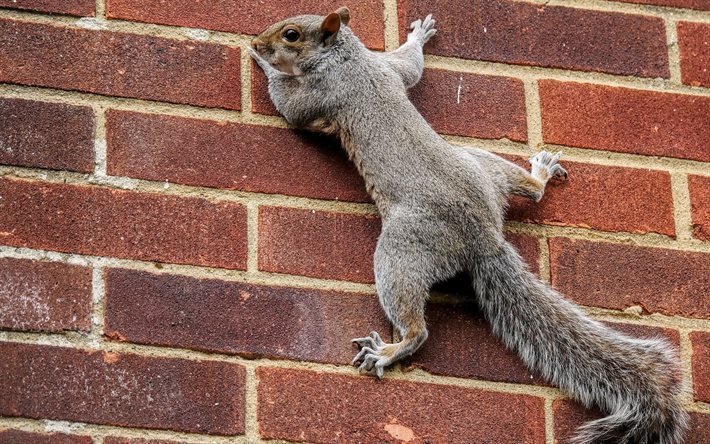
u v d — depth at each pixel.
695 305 4.22
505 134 4.42
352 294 4.04
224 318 3.89
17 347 3.72
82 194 3.98
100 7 4.27
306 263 4.04
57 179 3.99
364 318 4.01
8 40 4.16
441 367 3.97
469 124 4.41
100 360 3.75
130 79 4.20
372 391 3.87
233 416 3.76
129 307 3.85
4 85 4.09
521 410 3.95
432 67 4.48
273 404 3.80
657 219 4.34
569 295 4.19
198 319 3.88
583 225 4.30
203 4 4.39
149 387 3.75
